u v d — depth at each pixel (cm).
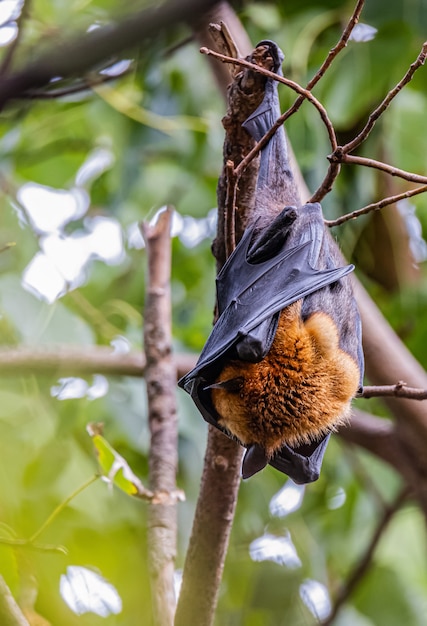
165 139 1252
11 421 973
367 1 1084
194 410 1062
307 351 608
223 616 1251
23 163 1327
